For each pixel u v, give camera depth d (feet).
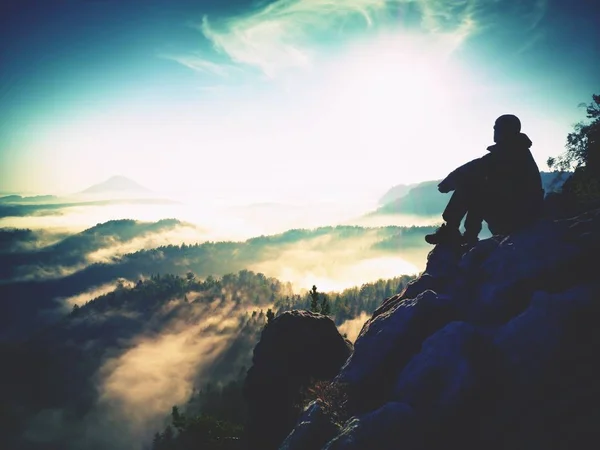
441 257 27.71
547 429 15.52
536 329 18.42
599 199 28.55
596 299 18.45
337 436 18.02
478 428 17.04
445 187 27.37
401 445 16.93
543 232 23.36
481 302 22.81
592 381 15.93
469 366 18.42
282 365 42.98
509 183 24.72
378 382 21.97
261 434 41.34
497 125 25.52
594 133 37.99
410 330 23.00
